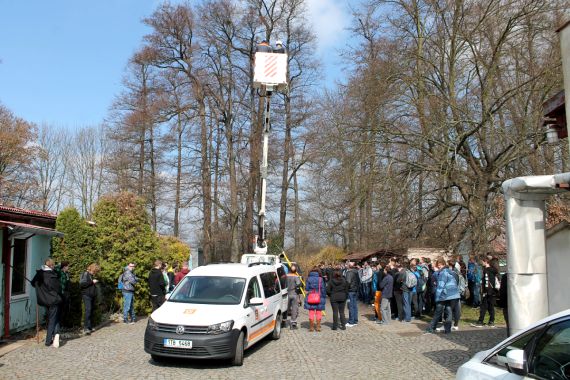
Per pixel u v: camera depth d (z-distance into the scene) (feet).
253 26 118.32
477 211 56.90
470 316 49.29
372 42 70.28
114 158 122.52
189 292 34.22
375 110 63.16
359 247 101.19
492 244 60.29
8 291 39.37
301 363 31.07
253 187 115.34
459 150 59.72
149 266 55.67
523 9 56.54
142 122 115.85
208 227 116.16
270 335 39.99
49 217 47.19
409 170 62.18
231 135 119.24
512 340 14.10
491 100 61.31
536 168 54.95
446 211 65.05
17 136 107.86
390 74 62.39
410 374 27.50
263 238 61.41
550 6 55.57
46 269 36.27
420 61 62.80
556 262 28.14
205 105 119.14
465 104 62.34
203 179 116.16
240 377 27.40
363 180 62.85
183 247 86.99
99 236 53.83
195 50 115.44
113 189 120.26
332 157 65.92
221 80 118.42
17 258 42.34
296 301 47.29
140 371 28.55
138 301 54.85
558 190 25.22
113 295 54.19
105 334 42.11
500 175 60.90
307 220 120.67
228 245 121.39
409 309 48.80
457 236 61.36
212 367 29.89
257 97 118.83
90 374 27.78
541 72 53.62
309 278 45.68
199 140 116.67
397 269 52.47
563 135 26.86
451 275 40.93
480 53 60.95
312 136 108.47
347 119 66.13
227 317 30.30
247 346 31.94
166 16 116.26
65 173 144.97
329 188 68.33
